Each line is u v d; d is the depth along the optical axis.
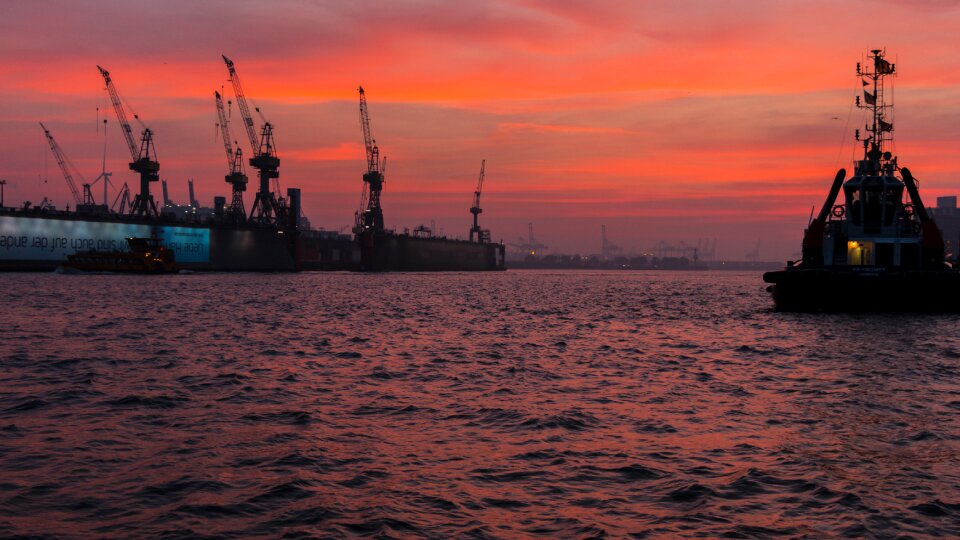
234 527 13.24
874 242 64.62
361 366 34.91
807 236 66.75
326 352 40.56
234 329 54.56
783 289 65.81
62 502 14.45
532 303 101.00
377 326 59.38
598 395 27.09
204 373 31.78
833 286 62.97
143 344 43.41
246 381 29.64
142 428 20.98
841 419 22.62
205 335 49.59
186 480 15.92
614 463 17.52
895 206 64.25
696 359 38.41
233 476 16.30
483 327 59.53
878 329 52.84
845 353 40.38
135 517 13.70
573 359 38.38
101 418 22.27
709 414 23.48
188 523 13.41
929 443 19.41
